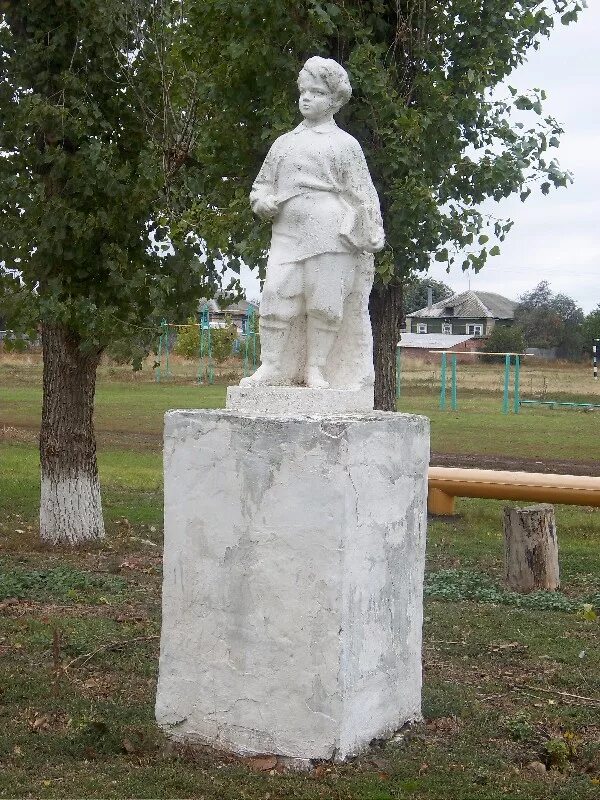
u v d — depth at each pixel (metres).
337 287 5.88
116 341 11.16
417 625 6.07
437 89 10.27
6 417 28.05
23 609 8.98
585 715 6.56
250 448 5.47
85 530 12.01
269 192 6.01
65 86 11.16
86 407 11.99
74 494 11.95
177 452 5.73
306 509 5.32
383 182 10.43
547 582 10.30
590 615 9.12
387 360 11.36
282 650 5.42
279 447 5.38
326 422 5.26
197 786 5.13
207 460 5.62
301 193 5.87
